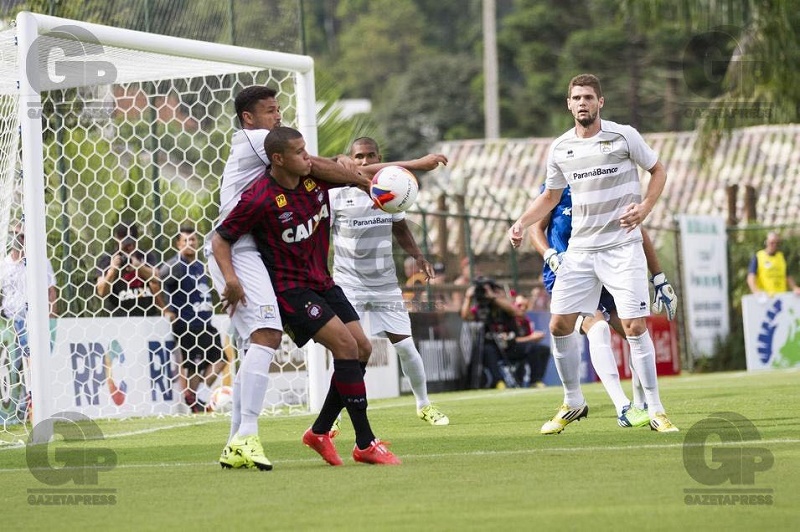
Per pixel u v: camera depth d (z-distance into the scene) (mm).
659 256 56656
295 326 16156
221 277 16203
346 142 39938
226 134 34625
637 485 13086
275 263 16203
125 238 31719
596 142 19812
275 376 31406
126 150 34062
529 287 48812
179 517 11875
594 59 121500
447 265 43406
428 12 180625
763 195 74125
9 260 26078
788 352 52500
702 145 59094
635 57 121312
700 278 54281
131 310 31734
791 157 77188
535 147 83625
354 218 24078
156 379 30984
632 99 121000
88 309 32781
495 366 42312
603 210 19969
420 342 39281
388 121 145750
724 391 30484
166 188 34312
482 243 57375
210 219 34531
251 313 15977
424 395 23656
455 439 19500
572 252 20328
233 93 34500
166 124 32406
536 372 43406
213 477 15117
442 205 46469
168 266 31641
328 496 12945
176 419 28219
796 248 57219
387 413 27000
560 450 17016
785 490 12625
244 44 34375
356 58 175375
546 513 11375
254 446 15844
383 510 11836
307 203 16156
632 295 19734
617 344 47125
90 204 33438
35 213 22562
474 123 143625
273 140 15633
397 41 176125
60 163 32625
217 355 31625
